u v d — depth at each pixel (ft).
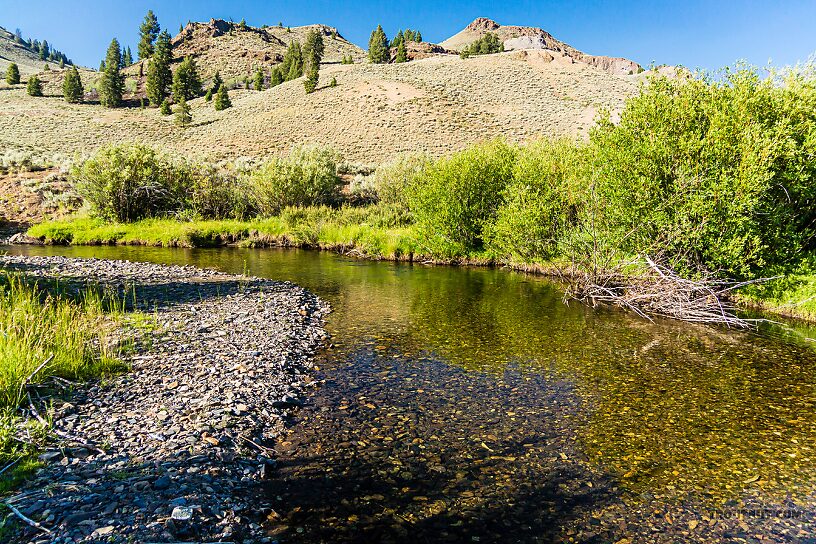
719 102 37.65
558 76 269.44
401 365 25.80
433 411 20.30
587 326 34.35
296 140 189.88
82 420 16.76
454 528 12.94
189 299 37.50
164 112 257.55
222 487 13.82
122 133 207.31
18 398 16.99
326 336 30.66
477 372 24.99
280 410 19.63
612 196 41.01
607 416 20.10
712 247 36.65
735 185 34.58
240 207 97.81
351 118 207.00
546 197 54.65
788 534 13.01
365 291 45.70
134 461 14.46
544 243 56.18
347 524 12.85
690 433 18.69
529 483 15.21
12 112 228.43
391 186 106.22
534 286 49.32
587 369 25.63
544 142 68.44
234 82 358.43
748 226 35.86
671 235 36.70
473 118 203.21
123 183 87.51
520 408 20.77
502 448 17.37
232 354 25.17
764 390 22.97
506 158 66.49
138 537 10.89
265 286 44.73
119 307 33.22
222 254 69.67
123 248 73.51
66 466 13.83
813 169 35.53
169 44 429.38
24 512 11.43
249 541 11.71
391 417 19.65
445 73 270.67
